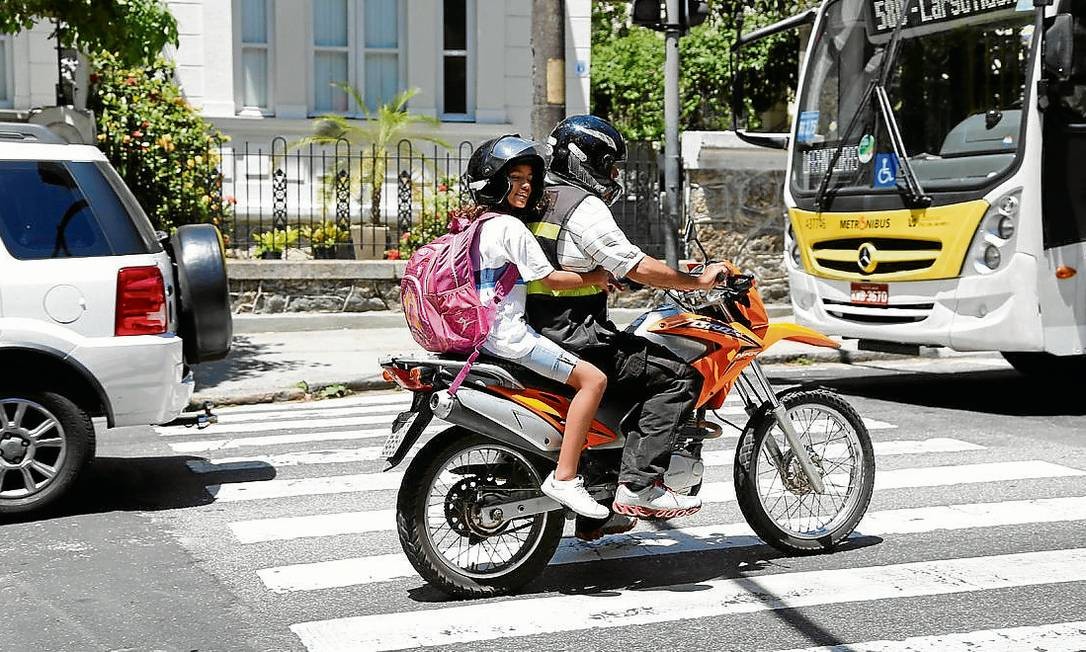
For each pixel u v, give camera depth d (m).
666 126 12.77
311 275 14.99
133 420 6.95
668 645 4.90
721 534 6.50
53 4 11.70
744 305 5.74
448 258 5.25
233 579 5.79
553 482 5.32
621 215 16.02
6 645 4.94
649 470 5.40
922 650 4.80
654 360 5.43
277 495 7.45
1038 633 4.98
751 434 5.97
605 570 5.90
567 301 5.39
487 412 5.23
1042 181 9.55
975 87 9.91
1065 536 6.38
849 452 6.22
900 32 10.45
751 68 20.52
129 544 6.38
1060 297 9.66
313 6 17.94
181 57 17.27
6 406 6.80
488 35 18.36
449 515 5.48
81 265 6.86
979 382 11.91
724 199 16.14
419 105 18.27
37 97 16.69
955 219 9.78
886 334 10.35
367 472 8.09
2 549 6.29
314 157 17.66
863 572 5.82
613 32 31.44
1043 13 9.52
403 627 5.12
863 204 10.45
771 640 4.94
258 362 12.81
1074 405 10.48
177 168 15.17
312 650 4.86
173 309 7.46
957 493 7.31
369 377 12.09
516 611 5.32
